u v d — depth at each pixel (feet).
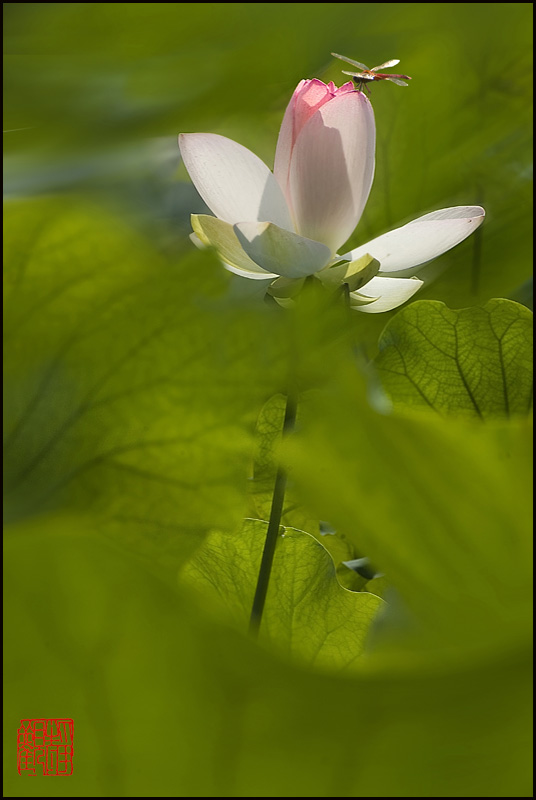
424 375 5.73
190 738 4.54
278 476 5.50
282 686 4.63
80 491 5.08
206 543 5.57
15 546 4.75
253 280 5.79
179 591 4.83
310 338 5.09
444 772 4.51
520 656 4.68
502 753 4.47
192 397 5.11
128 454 5.11
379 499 4.93
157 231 5.24
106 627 4.59
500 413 5.70
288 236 5.59
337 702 4.64
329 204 5.77
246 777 4.52
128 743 4.55
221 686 4.58
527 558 4.92
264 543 5.58
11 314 5.12
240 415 5.12
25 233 5.14
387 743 4.49
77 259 5.14
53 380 5.11
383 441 4.94
